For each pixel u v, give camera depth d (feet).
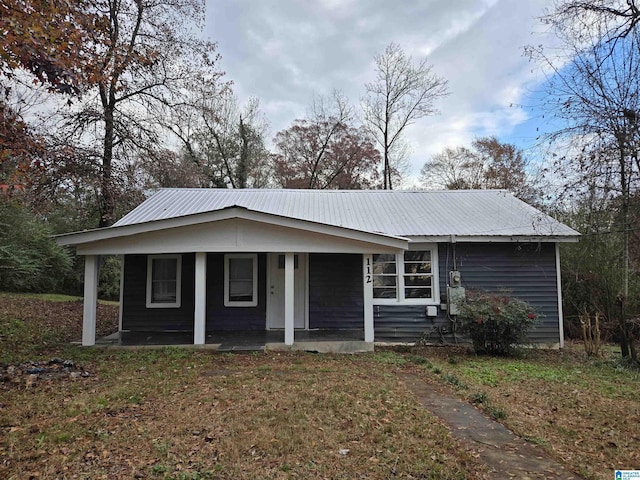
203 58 55.16
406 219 38.27
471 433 15.03
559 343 35.32
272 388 19.77
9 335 32.14
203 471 11.61
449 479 11.48
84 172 41.83
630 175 28.37
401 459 12.62
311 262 37.42
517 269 35.86
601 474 12.05
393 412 16.88
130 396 18.42
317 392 19.22
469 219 38.06
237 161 93.97
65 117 43.96
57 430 14.47
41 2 20.45
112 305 61.00
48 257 60.95
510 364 27.84
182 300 36.83
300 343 30.83
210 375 22.57
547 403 19.20
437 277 35.81
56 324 38.91
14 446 13.17
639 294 39.11
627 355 30.58
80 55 24.39
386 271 36.47
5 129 21.80
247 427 14.83
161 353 28.48
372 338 31.19
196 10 53.16
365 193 48.11
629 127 26.94
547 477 11.76
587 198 30.48
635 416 17.52
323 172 101.14
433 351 32.73
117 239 30.01
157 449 12.98
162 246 30.09
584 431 15.76
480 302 31.37
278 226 30.37
